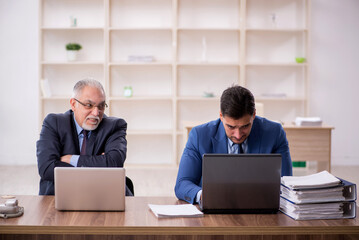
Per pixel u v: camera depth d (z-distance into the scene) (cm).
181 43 712
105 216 237
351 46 718
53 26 702
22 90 706
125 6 704
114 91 718
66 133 319
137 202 264
